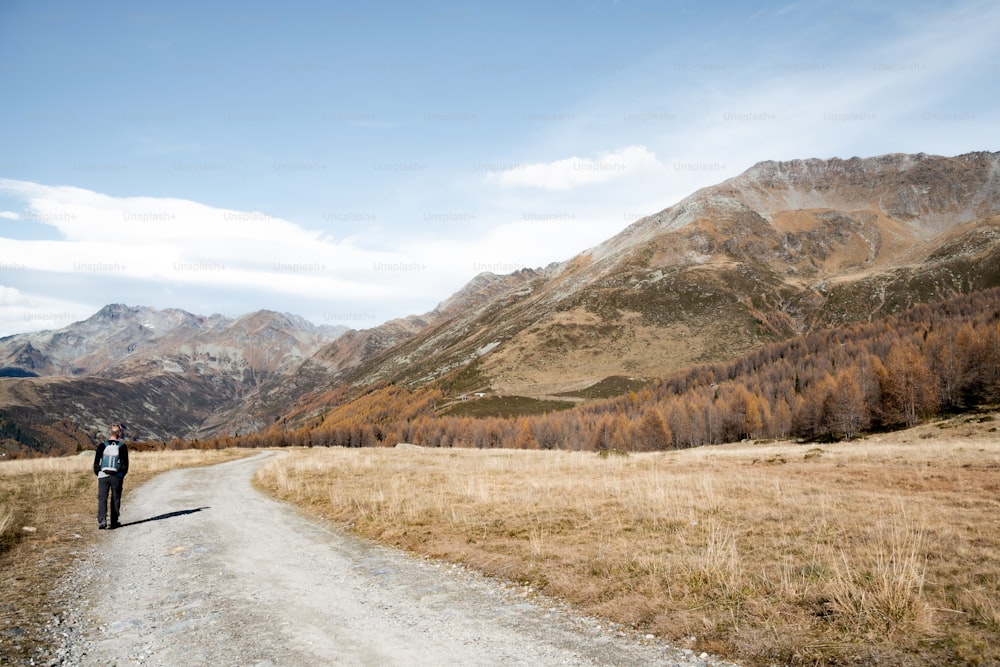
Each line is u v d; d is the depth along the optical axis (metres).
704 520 14.18
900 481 20.36
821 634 7.01
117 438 16.17
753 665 6.43
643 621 7.88
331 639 7.40
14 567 10.97
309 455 53.62
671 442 115.06
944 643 6.52
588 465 32.59
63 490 22.91
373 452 59.12
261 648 7.07
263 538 14.38
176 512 18.70
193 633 7.63
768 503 16.23
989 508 14.31
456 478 26.19
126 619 8.25
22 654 6.77
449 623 8.04
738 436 115.50
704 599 8.43
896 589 7.80
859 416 83.25
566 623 8.01
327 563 11.75
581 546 12.07
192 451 65.19
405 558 12.21
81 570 11.08
